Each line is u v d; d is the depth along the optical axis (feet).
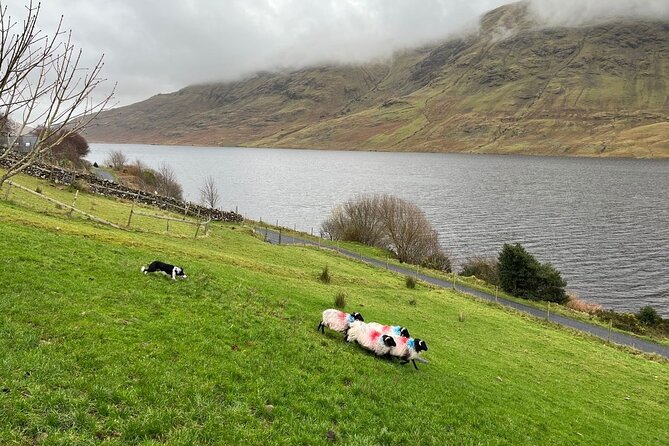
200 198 552.41
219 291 78.54
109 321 52.95
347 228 301.22
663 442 73.31
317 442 40.91
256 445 37.93
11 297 51.96
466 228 419.13
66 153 397.19
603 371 107.24
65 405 35.53
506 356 99.91
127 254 89.30
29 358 39.83
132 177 404.77
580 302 222.28
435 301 144.25
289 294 96.58
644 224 442.50
